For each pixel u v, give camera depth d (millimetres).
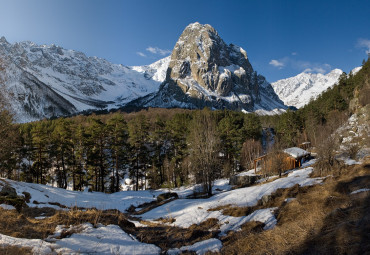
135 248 8812
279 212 14984
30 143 44375
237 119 72625
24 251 6531
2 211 10195
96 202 27938
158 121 57500
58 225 9633
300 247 8367
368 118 48375
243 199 22172
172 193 33062
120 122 44688
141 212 25656
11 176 46719
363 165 21938
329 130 48062
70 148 42938
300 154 40125
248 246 10055
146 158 46812
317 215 11258
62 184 46094
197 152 33312
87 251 7602
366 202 10797
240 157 52812
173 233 12586
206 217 18281
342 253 6914
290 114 68188
